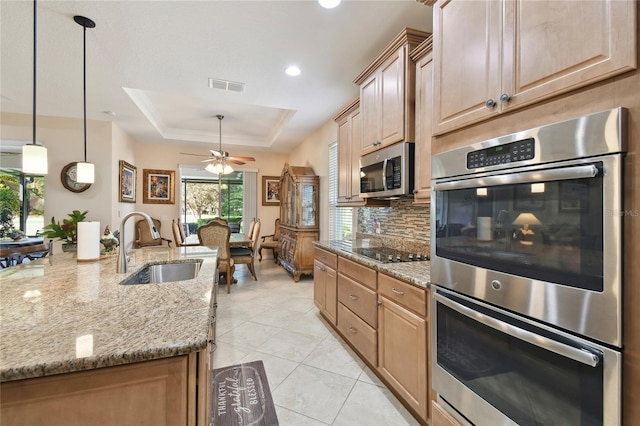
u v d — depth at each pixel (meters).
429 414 1.54
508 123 1.11
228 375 2.13
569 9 0.90
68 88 3.22
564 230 0.90
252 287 4.48
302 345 2.60
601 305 0.82
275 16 2.04
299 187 4.93
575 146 0.87
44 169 2.02
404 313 1.73
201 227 4.20
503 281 1.09
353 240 3.75
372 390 1.97
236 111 4.55
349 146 3.13
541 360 0.98
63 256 2.37
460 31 1.32
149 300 1.24
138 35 2.24
